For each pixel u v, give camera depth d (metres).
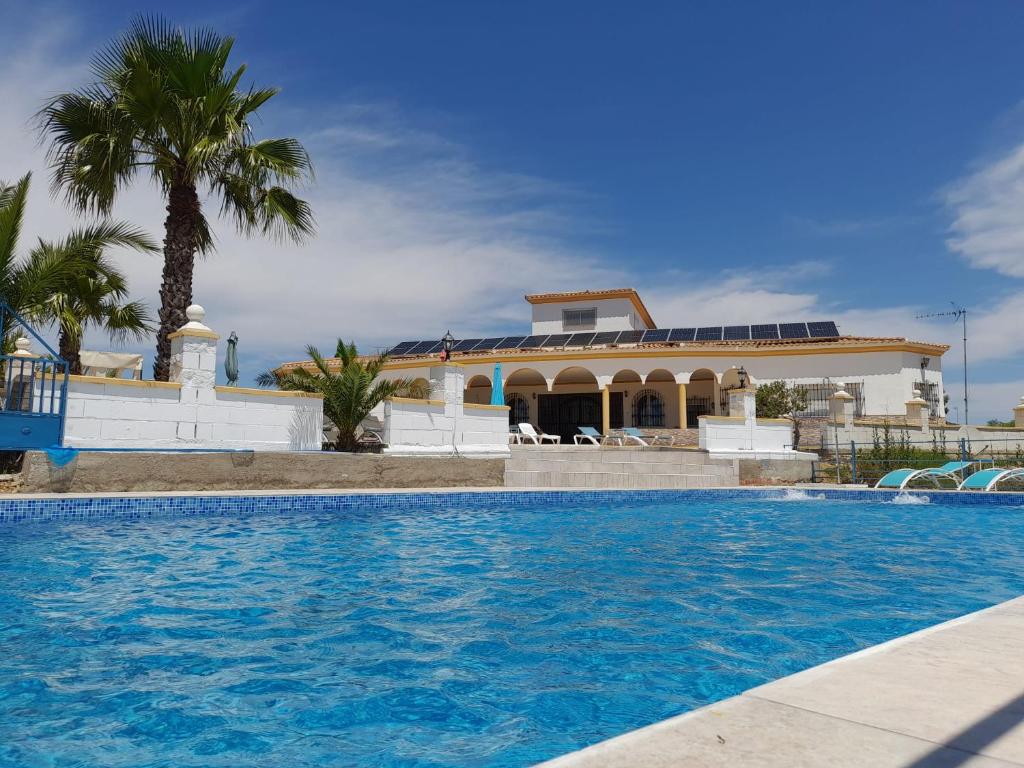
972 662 2.38
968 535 9.01
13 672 3.36
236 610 4.64
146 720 2.78
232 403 11.85
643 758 1.54
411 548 7.38
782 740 1.64
